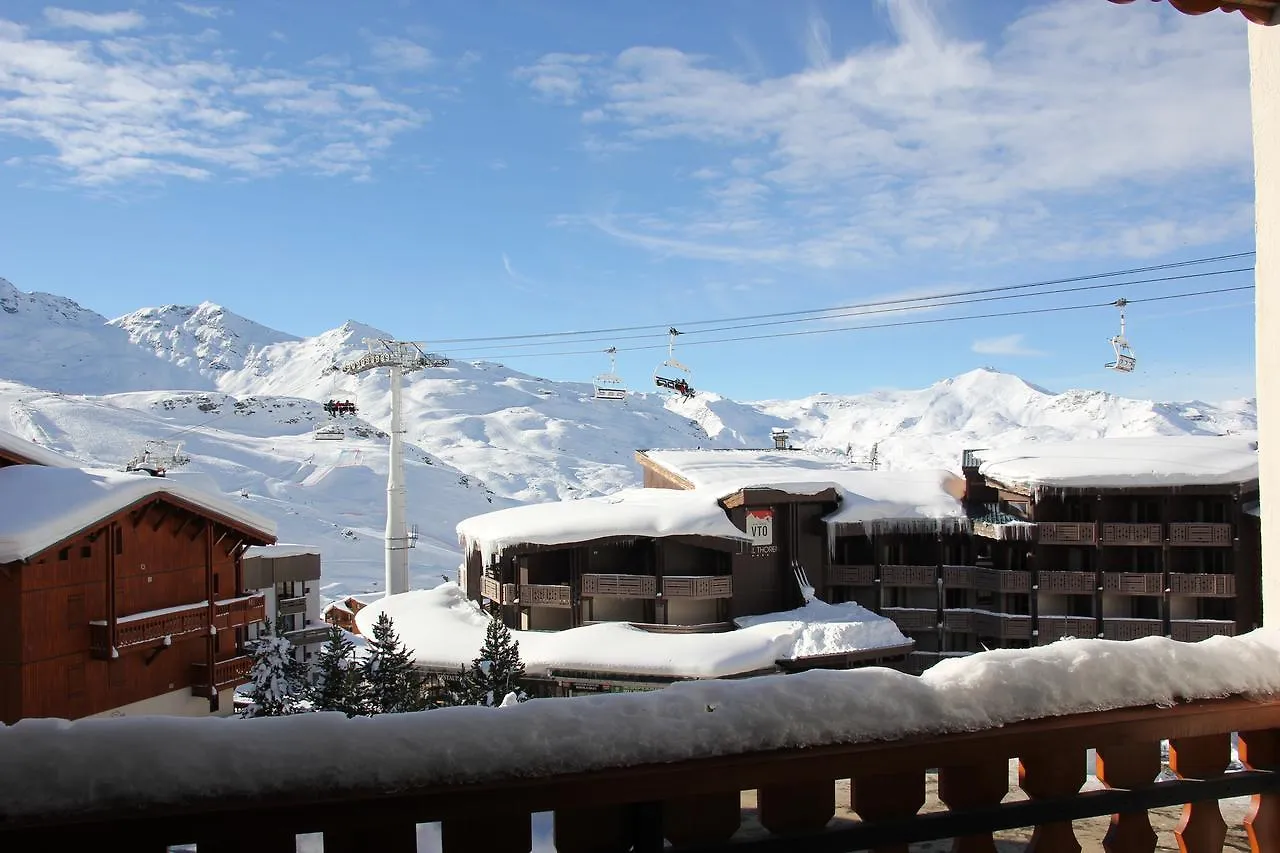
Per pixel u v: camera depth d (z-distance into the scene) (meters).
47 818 1.85
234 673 25.03
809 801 2.37
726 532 34.00
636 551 35.78
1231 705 2.71
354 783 2.00
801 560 36.66
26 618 19.83
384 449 183.25
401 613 38.31
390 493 46.84
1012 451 39.94
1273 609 3.34
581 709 2.22
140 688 22.67
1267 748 2.86
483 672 26.48
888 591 36.81
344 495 150.12
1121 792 2.64
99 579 21.67
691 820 2.28
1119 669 2.64
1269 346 3.39
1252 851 2.90
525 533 34.31
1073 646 2.70
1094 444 39.22
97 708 21.42
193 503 23.98
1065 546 35.00
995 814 2.50
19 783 1.86
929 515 36.34
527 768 2.09
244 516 25.77
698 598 33.75
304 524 120.88
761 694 2.34
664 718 2.23
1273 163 3.40
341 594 89.31
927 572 35.78
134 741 1.94
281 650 25.83
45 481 21.81
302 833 1.97
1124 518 34.88
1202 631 32.72
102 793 1.88
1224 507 33.72
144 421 191.62
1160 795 2.68
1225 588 32.84
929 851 3.20
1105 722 2.56
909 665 35.19
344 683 24.16
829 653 29.83
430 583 94.88
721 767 2.21
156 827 1.89
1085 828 3.44
